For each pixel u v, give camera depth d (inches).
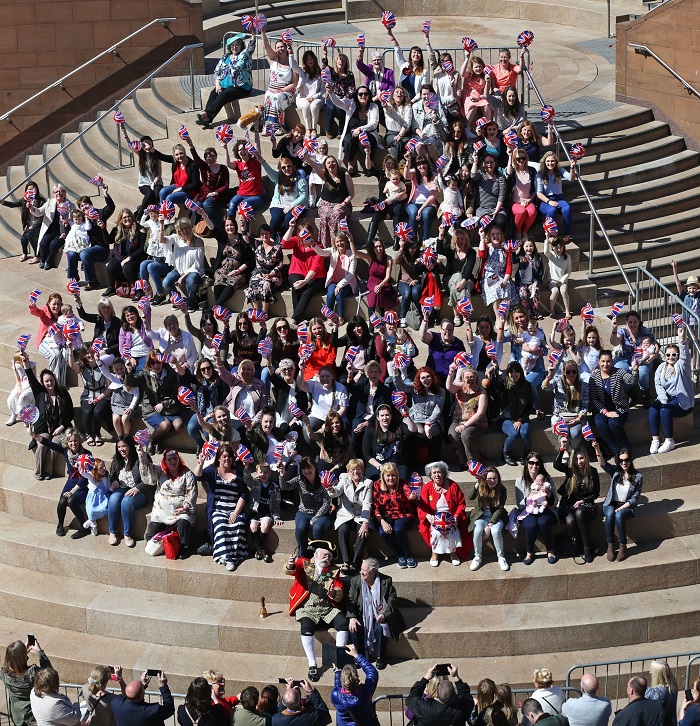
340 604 598.5
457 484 620.7
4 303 784.3
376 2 1071.6
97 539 652.1
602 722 532.7
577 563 622.2
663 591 623.5
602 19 1036.5
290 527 626.8
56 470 687.1
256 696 541.3
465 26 1055.0
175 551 633.0
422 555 627.8
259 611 616.1
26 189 815.7
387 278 710.5
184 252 746.2
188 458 666.2
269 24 1033.5
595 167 817.5
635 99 874.1
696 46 834.2
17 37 963.3
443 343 663.1
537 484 616.1
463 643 600.7
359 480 614.9
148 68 959.0
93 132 894.4
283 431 659.4
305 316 733.9
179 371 670.5
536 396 659.4
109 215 798.5
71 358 701.3
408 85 799.1
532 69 951.6
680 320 671.1
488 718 522.6
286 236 731.4
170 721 597.9
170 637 615.2
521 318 664.4
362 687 546.3
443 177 751.7
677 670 585.0
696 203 813.2
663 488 652.7
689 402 657.0
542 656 603.5
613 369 652.7
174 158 782.5
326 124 808.3
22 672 557.0
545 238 754.2
